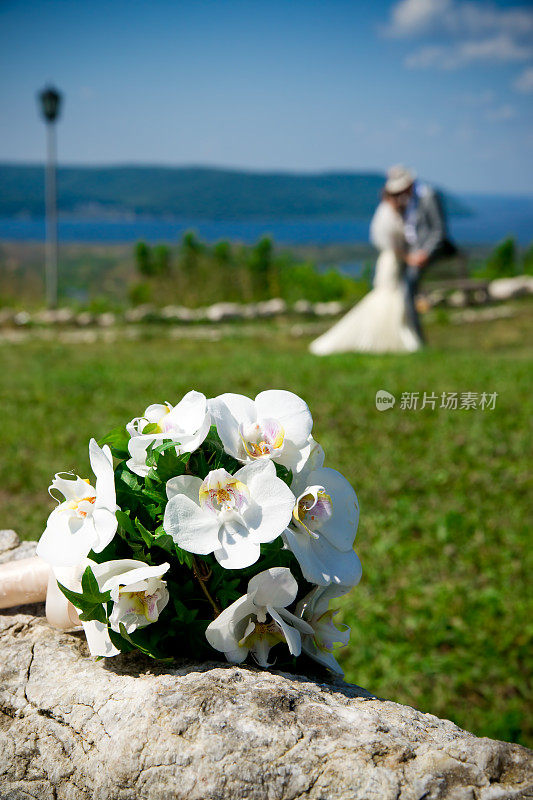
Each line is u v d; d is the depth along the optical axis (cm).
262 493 141
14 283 2345
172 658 151
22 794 144
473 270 2544
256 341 1378
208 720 133
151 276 2092
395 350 1125
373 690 319
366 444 612
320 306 1814
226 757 127
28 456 591
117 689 147
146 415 156
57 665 161
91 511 147
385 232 1121
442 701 312
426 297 1777
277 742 128
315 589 157
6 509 480
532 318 1583
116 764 134
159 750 131
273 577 141
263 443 148
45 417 718
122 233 13962
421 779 121
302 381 845
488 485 521
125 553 152
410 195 1112
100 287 3506
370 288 2153
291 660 163
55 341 1387
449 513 463
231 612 141
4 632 181
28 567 186
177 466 145
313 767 124
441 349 1152
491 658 337
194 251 2100
